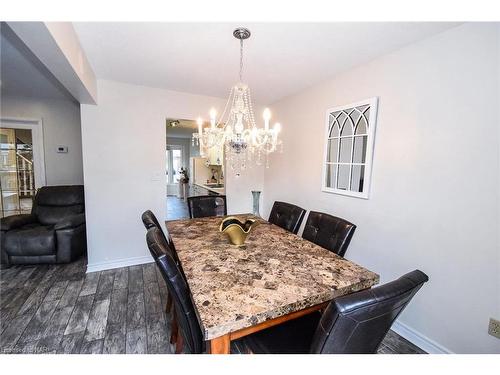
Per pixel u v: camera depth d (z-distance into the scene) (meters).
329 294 1.11
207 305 0.98
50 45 1.34
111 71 2.49
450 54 1.57
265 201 4.01
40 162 3.77
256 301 1.02
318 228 1.93
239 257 1.49
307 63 2.22
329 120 2.60
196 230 2.06
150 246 1.17
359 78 2.24
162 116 3.11
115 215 2.98
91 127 2.78
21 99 3.58
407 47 1.83
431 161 1.69
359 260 2.27
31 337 1.76
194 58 2.15
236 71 2.44
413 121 1.80
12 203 3.84
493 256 1.41
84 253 3.38
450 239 1.60
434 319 1.70
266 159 3.95
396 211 1.94
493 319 1.42
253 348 1.17
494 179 1.39
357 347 0.88
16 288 2.47
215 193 4.70
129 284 2.58
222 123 3.47
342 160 2.45
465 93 1.50
